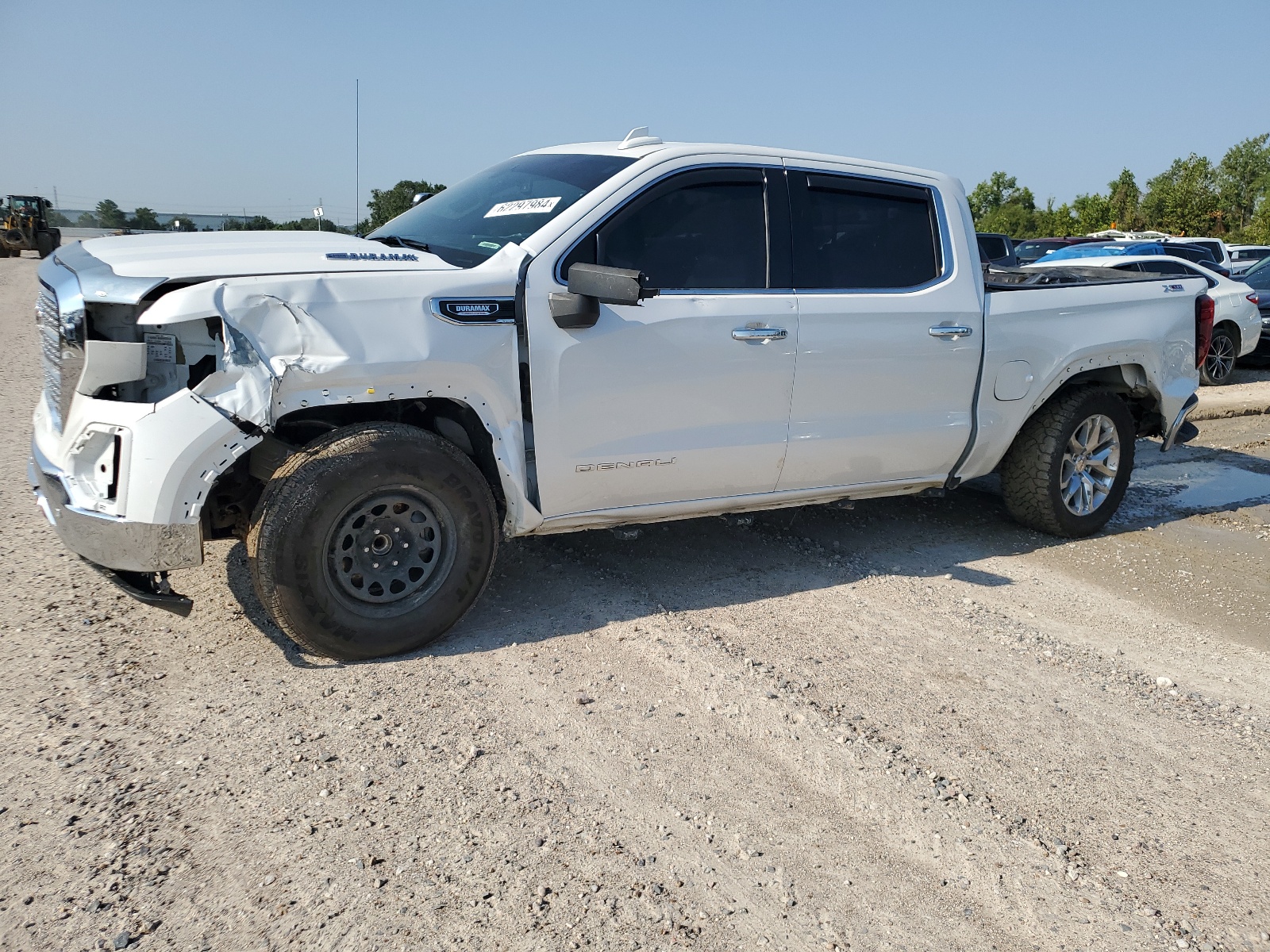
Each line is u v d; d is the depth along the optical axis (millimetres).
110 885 2316
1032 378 5105
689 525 5410
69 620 3748
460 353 3480
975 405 4945
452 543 3611
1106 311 5383
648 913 2342
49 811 2576
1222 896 2533
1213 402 9906
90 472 3250
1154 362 5578
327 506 3291
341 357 3268
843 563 4953
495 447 3652
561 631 3922
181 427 3098
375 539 3475
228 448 3158
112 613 3840
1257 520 6129
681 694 3445
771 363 4191
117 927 2186
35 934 2148
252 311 3133
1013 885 2537
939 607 4445
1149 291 5641
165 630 3719
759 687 3527
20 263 30062
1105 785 3031
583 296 3596
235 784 2748
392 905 2307
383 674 3465
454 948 2184
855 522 5719
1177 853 2707
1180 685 3799
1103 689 3711
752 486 4395
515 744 3051
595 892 2404
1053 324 5152
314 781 2781
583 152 4395
